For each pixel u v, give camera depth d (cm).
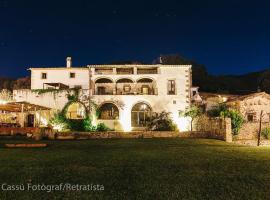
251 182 978
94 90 4106
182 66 4172
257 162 1390
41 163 1332
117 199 800
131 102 4100
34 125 3906
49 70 4491
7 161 1384
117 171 1152
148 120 4100
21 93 4047
